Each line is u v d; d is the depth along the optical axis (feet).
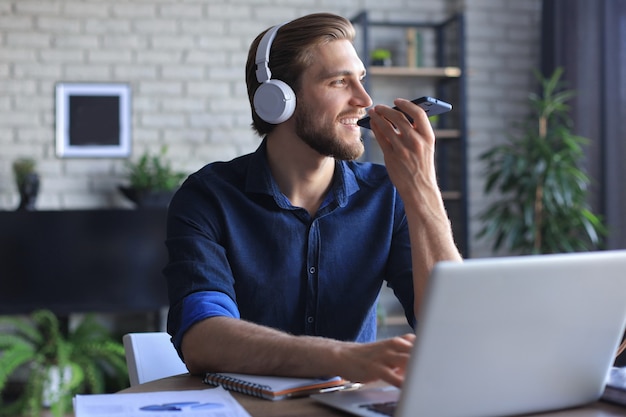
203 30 15.51
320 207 5.11
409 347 3.55
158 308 14.26
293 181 5.10
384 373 3.51
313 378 3.92
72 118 15.08
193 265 4.67
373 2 16.10
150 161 15.16
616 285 3.33
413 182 4.62
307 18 4.95
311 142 4.90
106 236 14.16
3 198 14.92
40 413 13.53
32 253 13.98
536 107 14.51
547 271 3.15
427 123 4.64
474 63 16.22
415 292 4.59
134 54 15.30
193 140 15.47
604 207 14.20
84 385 14.42
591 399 3.54
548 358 3.32
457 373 3.13
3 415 13.50
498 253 16.37
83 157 15.12
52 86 15.06
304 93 4.88
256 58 5.04
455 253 4.61
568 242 14.24
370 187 5.31
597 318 3.35
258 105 4.96
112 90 15.19
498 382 3.24
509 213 14.80
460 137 15.48
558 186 13.88
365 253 5.21
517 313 3.16
